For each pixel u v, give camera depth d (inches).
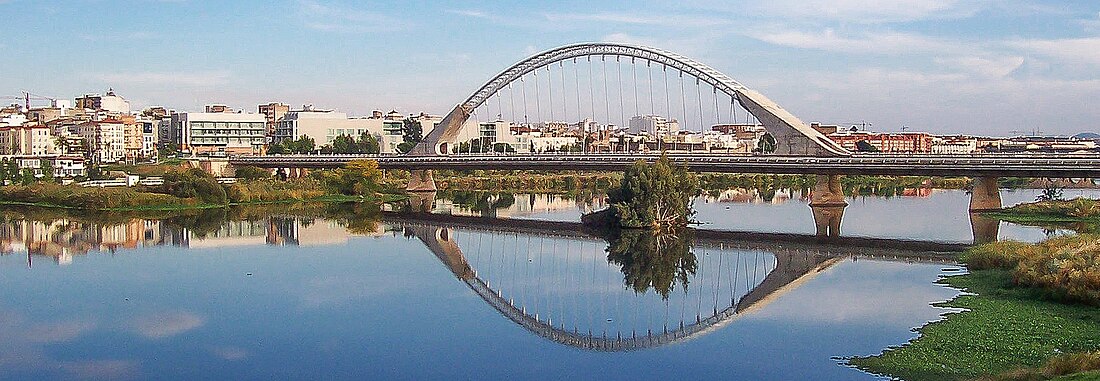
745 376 1632.6
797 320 2027.6
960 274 2497.5
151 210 5118.1
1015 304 2004.2
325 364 1766.7
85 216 4734.3
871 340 1806.1
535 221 4586.6
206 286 2554.1
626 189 4136.3
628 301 2393.0
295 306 2278.5
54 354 1839.3
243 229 4141.2
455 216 4916.3
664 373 1678.2
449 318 2156.7
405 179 7583.7
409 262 3068.4
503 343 1920.5
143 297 2389.3
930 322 1903.3
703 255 3206.2
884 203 5511.8
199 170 5797.2
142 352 1852.9
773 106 5032.0
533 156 5487.2
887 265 2802.7
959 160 4003.4
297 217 4798.2
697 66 5393.7
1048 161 3782.0
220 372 1720.0
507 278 2765.7
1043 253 2397.9
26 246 3442.4
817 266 2849.4
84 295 2418.8
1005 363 1577.3
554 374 1692.9
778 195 6392.7
